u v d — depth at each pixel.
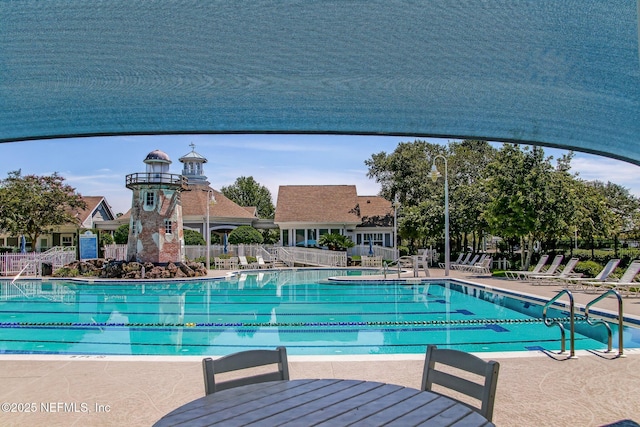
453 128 4.03
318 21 2.81
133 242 25.53
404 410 2.55
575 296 14.30
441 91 3.55
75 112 3.67
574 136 4.09
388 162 42.28
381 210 39.38
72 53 3.05
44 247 42.22
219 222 38.03
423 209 32.50
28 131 3.91
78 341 10.42
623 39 2.92
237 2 2.62
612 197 40.53
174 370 6.40
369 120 3.88
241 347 9.73
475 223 28.83
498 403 4.98
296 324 11.99
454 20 2.82
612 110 3.67
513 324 11.73
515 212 21.52
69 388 5.64
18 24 2.78
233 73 3.29
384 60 3.21
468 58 3.19
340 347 9.63
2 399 5.29
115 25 2.80
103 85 3.36
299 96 3.55
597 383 5.65
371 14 2.76
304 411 2.54
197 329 11.64
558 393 5.29
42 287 21.25
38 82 3.32
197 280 22.88
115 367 6.55
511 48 3.08
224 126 3.88
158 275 23.70
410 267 29.80
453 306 14.88
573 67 3.25
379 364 6.65
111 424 4.56
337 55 3.15
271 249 33.25
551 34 2.93
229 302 16.31
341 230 37.25
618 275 18.59
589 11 2.69
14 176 36.03
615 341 9.41
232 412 2.54
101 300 17.03
